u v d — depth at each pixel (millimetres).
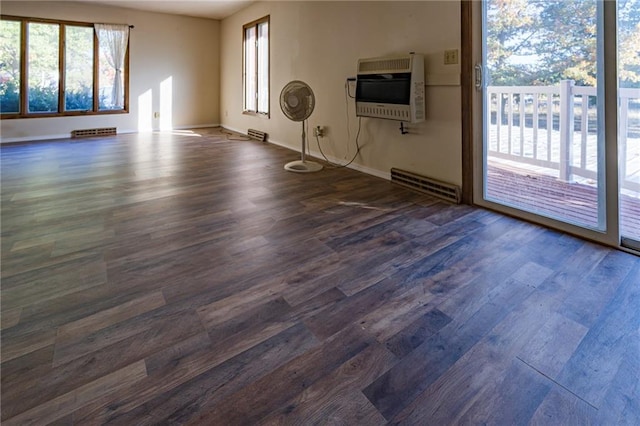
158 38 7113
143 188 3359
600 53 2041
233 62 7168
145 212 2730
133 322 1453
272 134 5918
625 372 1203
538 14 2332
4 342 1325
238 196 3139
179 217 2635
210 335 1383
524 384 1158
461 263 1956
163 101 7379
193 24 7422
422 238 2281
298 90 3951
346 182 3600
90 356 1264
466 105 2812
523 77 2475
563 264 1937
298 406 1077
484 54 2678
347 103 4105
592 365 1235
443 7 2875
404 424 1021
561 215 2383
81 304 1570
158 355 1274
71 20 6219
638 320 1468
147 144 5773
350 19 3900
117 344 1325
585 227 2234
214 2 6133
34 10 5902
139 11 6816
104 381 1157
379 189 3357
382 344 1341
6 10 5707
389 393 1124
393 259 2004
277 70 5504
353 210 2799
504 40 2543
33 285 1716
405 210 2797
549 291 1684
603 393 1122
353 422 1025
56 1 6051
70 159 4625
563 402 1091
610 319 1478
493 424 1021
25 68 5984
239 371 1207
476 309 1552
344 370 1217
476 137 2793
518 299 1623
